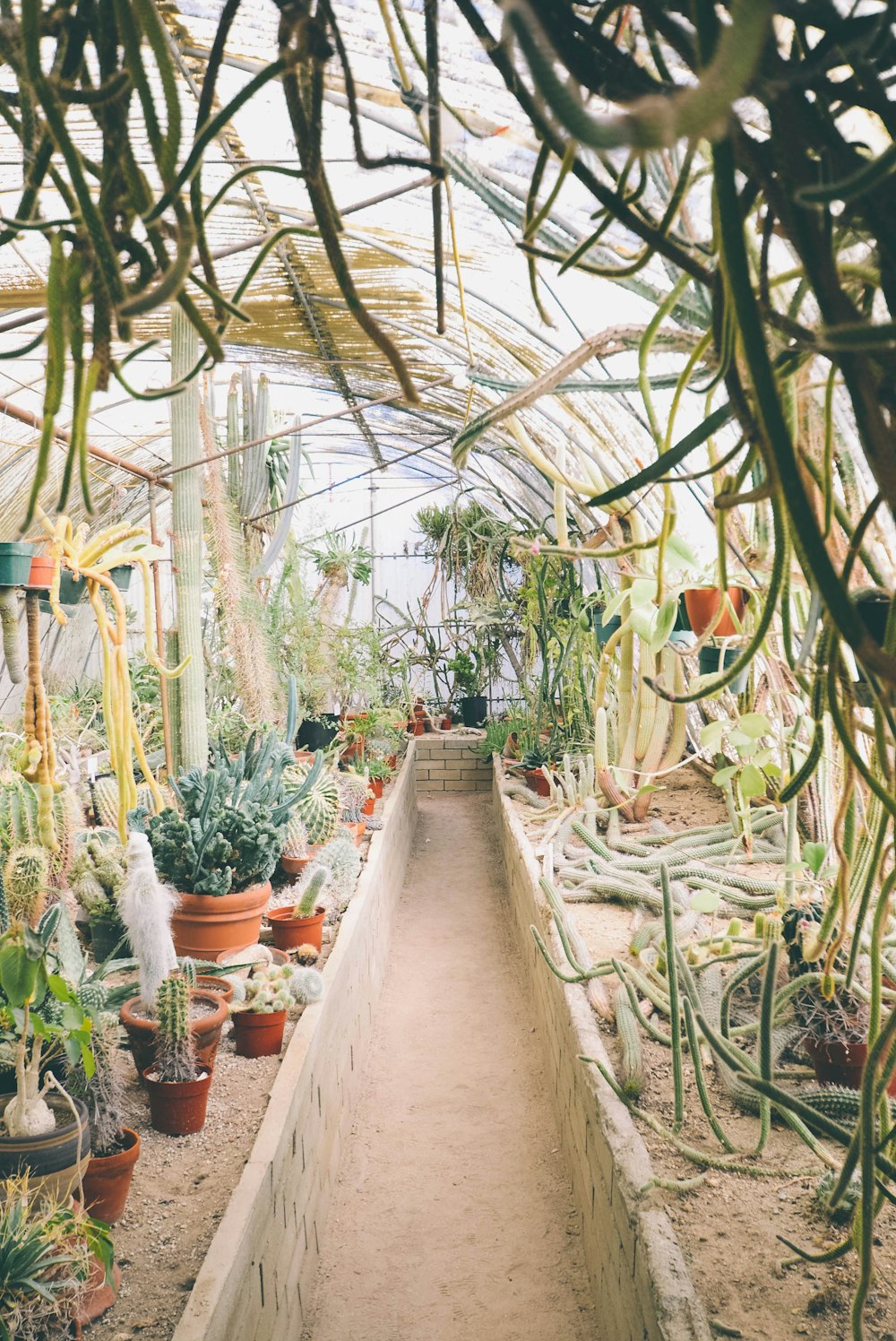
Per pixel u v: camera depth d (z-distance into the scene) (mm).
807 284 627
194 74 2773
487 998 4910
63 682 8602
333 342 5754
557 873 4496
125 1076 2652
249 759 4531
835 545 943
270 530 7742
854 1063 2254
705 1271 1757
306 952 3518
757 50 323
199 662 4055
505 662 12516
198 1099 2363
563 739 7117
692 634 2678
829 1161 1947
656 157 750
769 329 616
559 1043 3379
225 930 3387
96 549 2336
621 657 4953
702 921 3520
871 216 521
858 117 977
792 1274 1745
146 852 2510
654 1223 1882
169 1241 1933
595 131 333
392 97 647
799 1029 2477
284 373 7336
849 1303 1652
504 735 9383
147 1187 2137
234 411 6727
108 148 589
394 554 12758
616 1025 2902
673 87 515
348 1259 2816
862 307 667
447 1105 3775
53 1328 1584
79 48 586
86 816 4094
